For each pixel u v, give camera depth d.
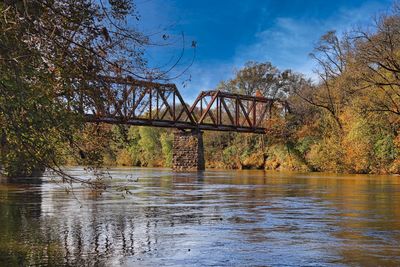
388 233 8.34
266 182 27.25
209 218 10.32
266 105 61.12
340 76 51.84
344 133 49.56
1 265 5.93
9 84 6.02
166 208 12.30
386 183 26.64
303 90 59.69
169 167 70.75
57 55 6.67
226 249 6.95
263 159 61.88
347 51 51.62
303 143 56.09
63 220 9.80
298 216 10.75
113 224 9.31
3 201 13.73
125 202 13.84
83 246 7.12
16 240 7.54
